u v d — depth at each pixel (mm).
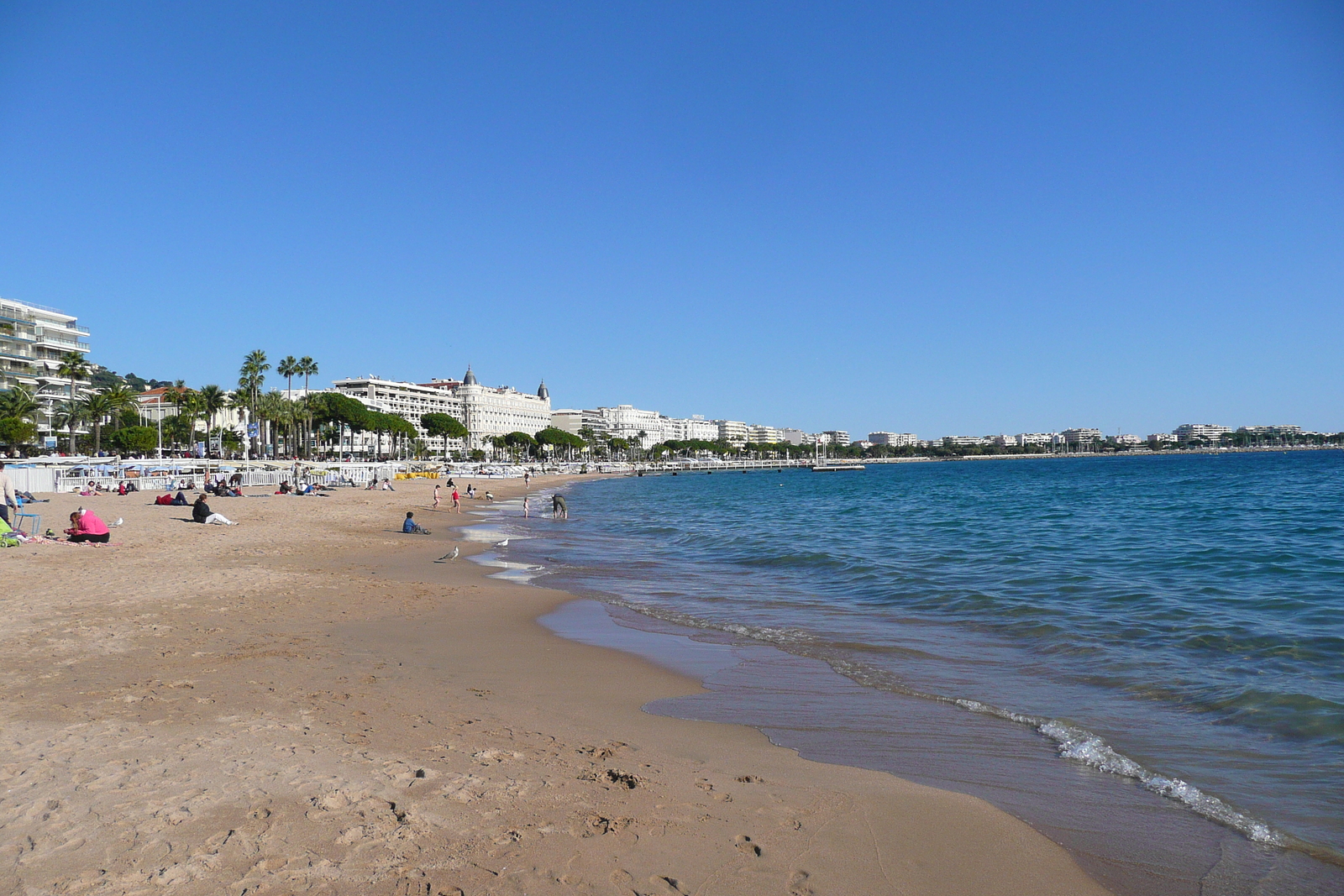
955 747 7262
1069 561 20656
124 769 5938
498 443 194375
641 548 26578
